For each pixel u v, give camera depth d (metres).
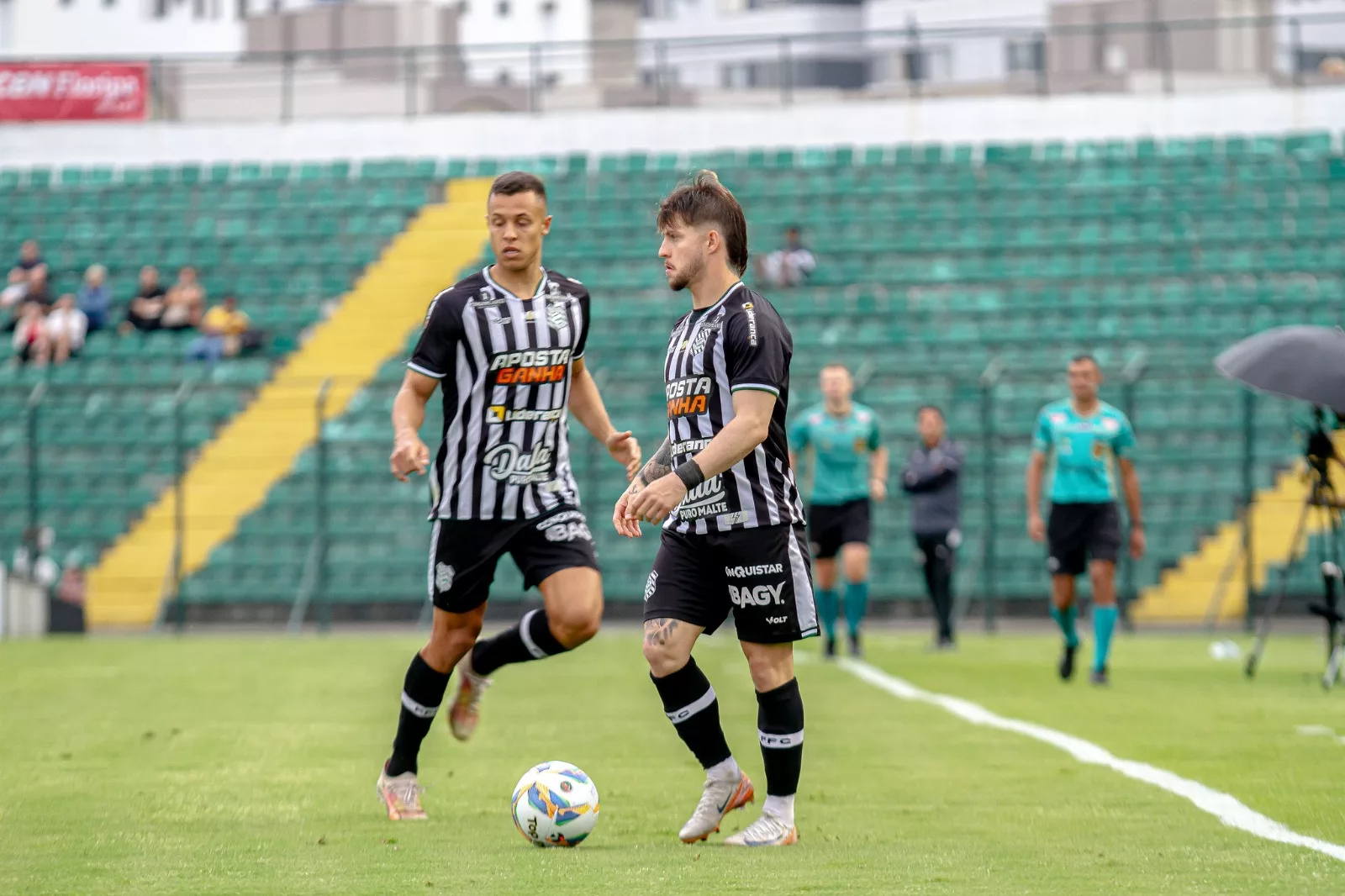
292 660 49.59
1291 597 66.56
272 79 125.62
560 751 27.22
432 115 97.00
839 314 82.62
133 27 169.88
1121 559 67.56
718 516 18.11
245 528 72.75
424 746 27.97
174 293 85.06
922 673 43.19
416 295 88.25
